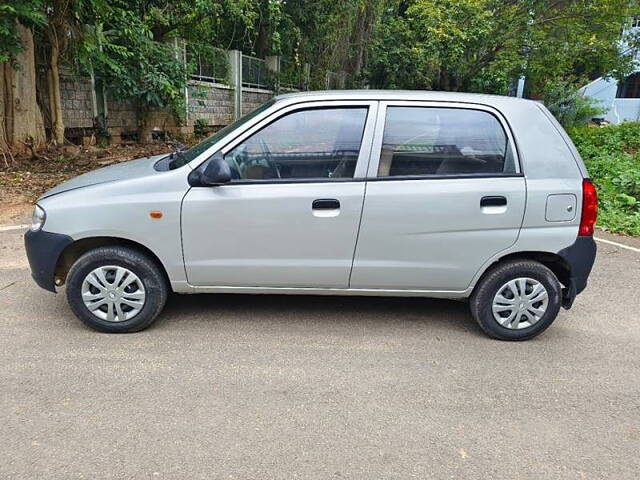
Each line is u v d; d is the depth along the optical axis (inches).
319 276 142.4
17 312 154.4
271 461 95.8
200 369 126.6
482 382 125.9
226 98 634.8
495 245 139.9
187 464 94.3
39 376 120.7
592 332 156.6
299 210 136.5
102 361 128.5
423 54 679.1
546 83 873.5
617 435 107.6
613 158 466.6
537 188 137.7
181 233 137.4
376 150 138.0
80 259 138.3
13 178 323.0
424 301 176.1
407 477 93.0
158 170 146.0
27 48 361.1
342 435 104.1
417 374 128.4
